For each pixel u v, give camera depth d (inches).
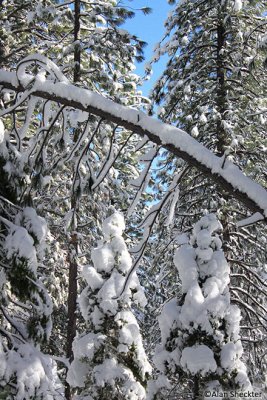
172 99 462.3
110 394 347.9
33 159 268.1
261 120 426.9
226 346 285.3
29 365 237.3
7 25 505.0
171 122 478.3
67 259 567.8
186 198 479.5
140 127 227.3
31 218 267.4
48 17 486.6
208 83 466.3
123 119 229.3
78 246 538.0
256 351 448.5
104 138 464.1
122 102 502.0
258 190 213.9
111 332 371.6
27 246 248.8
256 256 466.9
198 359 275.3
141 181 240.1
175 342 295.4
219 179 218.4
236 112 427.2
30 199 270.8
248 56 453.1
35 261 250.2
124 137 572.4
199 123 430.9
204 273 307.4
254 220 226.7
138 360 367.2
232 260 428.5
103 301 369.4
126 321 369.4
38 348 261.1
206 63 471.5
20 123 494.0
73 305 527.2
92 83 524.4
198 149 219.3
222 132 440.5
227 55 463.2
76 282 533.0
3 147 267.7
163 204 231.6
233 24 460.1
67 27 572.1
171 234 482.6
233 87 470.9
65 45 536.4
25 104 427.2
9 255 247.1
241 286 473.4
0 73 253.3
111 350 365.1
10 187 269.6
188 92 436.8
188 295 293.9
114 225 405.4
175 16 483.2
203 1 472.1
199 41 484.1
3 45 498.3
